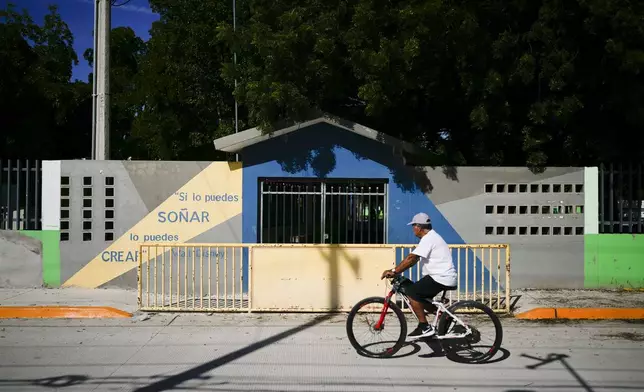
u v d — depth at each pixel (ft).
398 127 42.45
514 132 38.06
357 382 19.66
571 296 34.14
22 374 20.31
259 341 25.11
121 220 35.58
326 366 21.54
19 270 35.81
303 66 33.71
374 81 32.60
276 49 32.42
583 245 36.63
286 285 29.96
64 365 21.44
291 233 36.06
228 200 35.73
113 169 35.63
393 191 36.14
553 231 36.68
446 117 41.73
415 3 32.60
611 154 39.11
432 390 18.86
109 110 36.24
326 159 35.86
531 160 36.19
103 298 32.78
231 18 53.16
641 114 34.88
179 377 20.11
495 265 36.32
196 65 52.21
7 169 36.01
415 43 31.42
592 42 35.01
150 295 34.30
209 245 29.99
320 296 29.96
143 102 54.49
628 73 34.58
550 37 34.32
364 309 23.49
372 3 32.32
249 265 29.96
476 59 34.83
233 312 30.37
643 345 24.76
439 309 22.34
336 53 34.01
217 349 23.81
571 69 33.88
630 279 36.60
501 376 20.40
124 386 19.10
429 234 22.54
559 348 24.17
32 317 29.58
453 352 22.53
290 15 33.09
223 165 35.78
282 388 18.99
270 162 35.81
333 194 36.06
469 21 32.68
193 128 53.98
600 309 30.19
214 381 19.69
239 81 40.29
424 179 36.27
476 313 23.94
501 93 35.29
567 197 36.63
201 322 28.55
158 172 35.65
